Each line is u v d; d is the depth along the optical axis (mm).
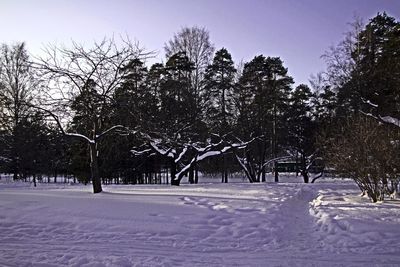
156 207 12164
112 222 10227
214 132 30406
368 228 9320
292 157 41781
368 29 26000
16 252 7840
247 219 10641
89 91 16969
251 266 6781
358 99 24625
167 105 25797
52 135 19891
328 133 29594
